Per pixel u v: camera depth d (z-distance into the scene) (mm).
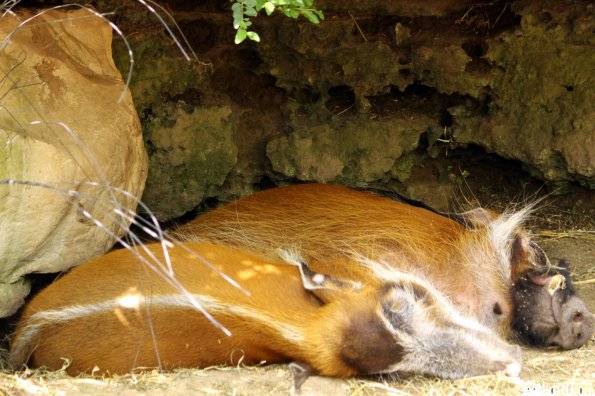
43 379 3617
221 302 3721
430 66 4523
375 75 4551
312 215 4238
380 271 3912
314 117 4586
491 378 3689
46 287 3902
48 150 3689
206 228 4273
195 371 3674
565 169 4496
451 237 4145
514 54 4488
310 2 3748
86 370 3719
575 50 4438
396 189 4676
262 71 4547
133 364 3711
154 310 3732
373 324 3689
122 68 4363
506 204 4711
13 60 3812
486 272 4070
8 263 3725
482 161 4723
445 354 3707
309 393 3592
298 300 3777
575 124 4441
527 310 4004
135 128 4062
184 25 4480
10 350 3855
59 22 4008
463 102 4605
